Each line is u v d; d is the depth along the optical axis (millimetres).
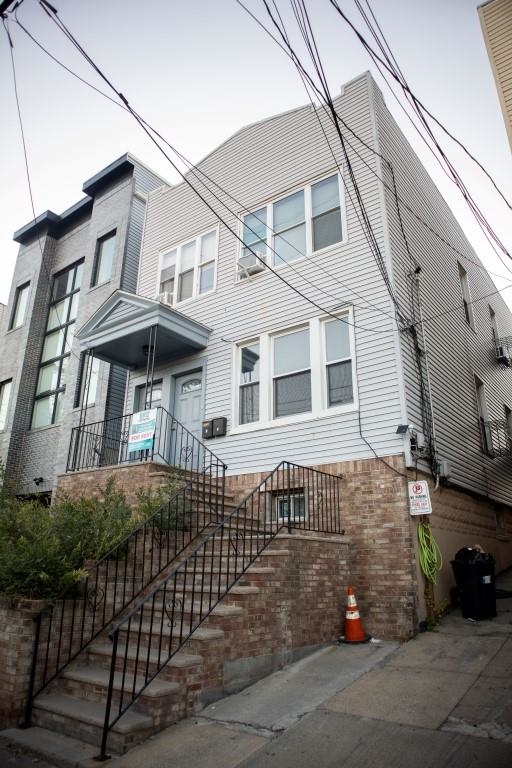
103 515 6871
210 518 7648
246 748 4070
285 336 9875
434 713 4383
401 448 7723
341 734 4180
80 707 4707
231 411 10008
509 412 15250
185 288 12047
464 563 7586
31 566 5430
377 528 7477
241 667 5250
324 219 10070
